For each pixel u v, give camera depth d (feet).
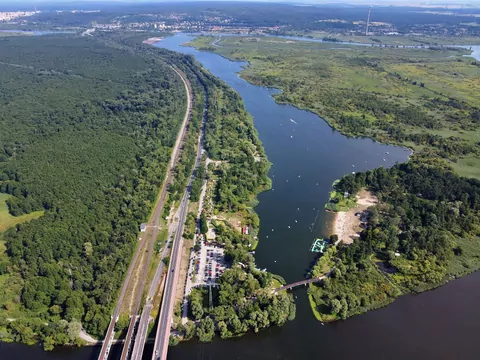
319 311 579.89
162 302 569.23
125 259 643.04
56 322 545.44
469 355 523.29
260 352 522.47
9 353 521.65
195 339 533.14
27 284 586.45
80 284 591.37
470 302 604.49
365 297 598.34
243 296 580.30
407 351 526.57
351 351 525.34
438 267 650.84
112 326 536.01
